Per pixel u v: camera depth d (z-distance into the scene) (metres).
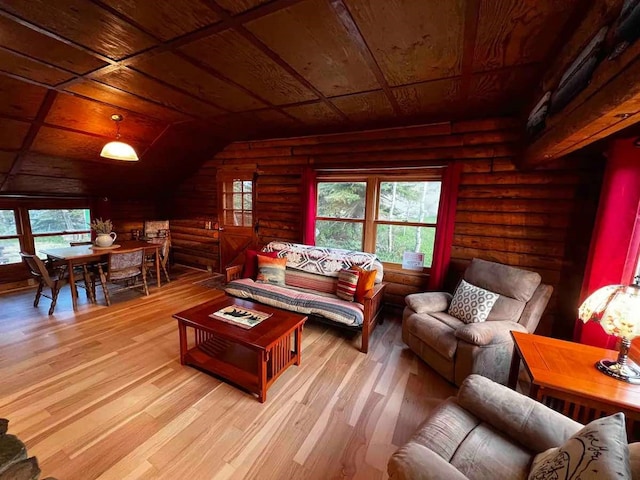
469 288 2.62
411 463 0.97
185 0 1.40
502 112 2.85
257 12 1.47
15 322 3.11
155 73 2.23
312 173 3.94
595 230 1.99
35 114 2.80
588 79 1.23
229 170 4.81
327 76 2.20
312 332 3.14
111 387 2.11
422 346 2.50
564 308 2.71
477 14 1.42
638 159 1.79
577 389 1.36
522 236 2.92
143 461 1.53
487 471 1.06
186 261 5.71
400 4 1.37
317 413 1.92
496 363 2.12
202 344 2.59
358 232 3.89
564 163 2.66
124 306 3.66
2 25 1.64
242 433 1.73
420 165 3.28
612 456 0.75
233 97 2.70
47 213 4.52
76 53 1.95
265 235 4.62
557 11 1.35
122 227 5.35
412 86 2.32
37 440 1.63
